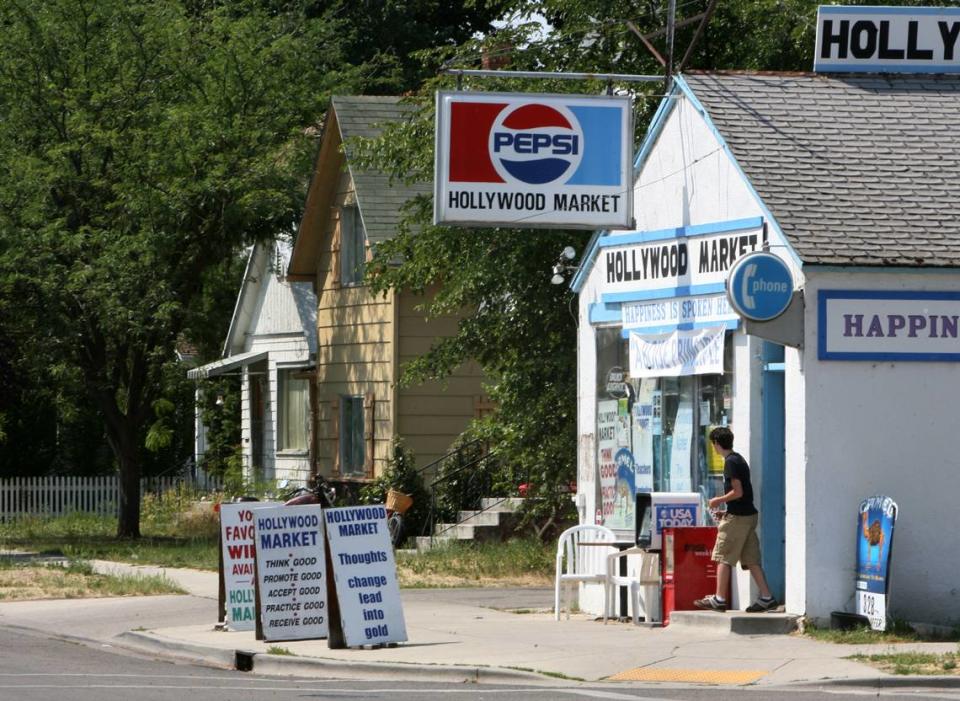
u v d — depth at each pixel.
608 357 50.47
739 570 43.12
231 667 40.38
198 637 44.16
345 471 87.56
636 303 48.50
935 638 38.91
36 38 84.69
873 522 39.91
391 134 68.81
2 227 78.69
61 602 54.88
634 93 63.78
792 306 40.62
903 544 40.88
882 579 39.38
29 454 108.12
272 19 96.94
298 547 42.41
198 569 66.19
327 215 89.69
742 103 46.53
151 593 56.97
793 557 41.12
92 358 85.25
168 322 83.62
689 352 45.72
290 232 91.94
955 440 41.12
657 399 47.69
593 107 47.97
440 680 36.44
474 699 32.12
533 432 66.19
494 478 76.25
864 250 40.88
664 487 47.22
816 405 40.62
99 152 84.69
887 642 38.38
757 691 33.16
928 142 45.97
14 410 101.94
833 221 41.94
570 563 50.12
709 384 45.31
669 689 33.69
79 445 110.06
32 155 82.50
